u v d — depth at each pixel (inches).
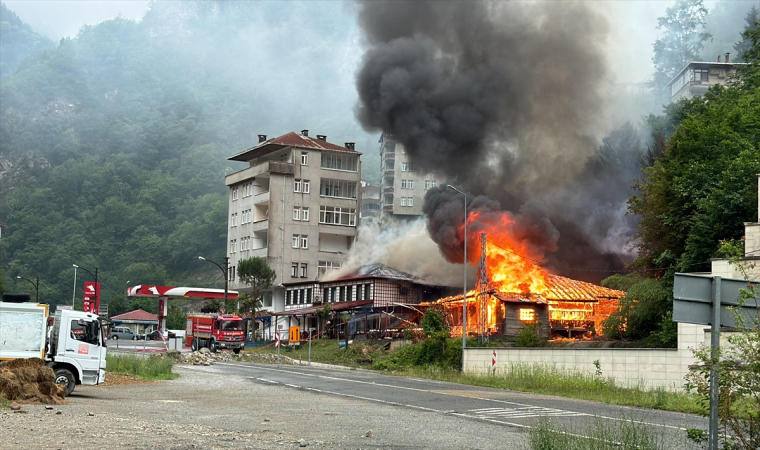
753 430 351.6
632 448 434.9
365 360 1985.7
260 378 1314.0
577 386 1180.5
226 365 1770.4
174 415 727.1
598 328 1951.3
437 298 2736.2
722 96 2046.0
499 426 679.7
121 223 6727.4
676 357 1212.5
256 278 2893.7
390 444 554.6
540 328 1923.0
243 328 2426.2
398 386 1176.8
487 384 1255.5
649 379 1230.9
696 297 352.8
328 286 2918.3
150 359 1414.9
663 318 1478.8
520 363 1376.7
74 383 937.5
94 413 707.4
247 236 3452.3
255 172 3408.0
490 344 1728.6
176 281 5787.4
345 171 3457.2
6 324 886.4
